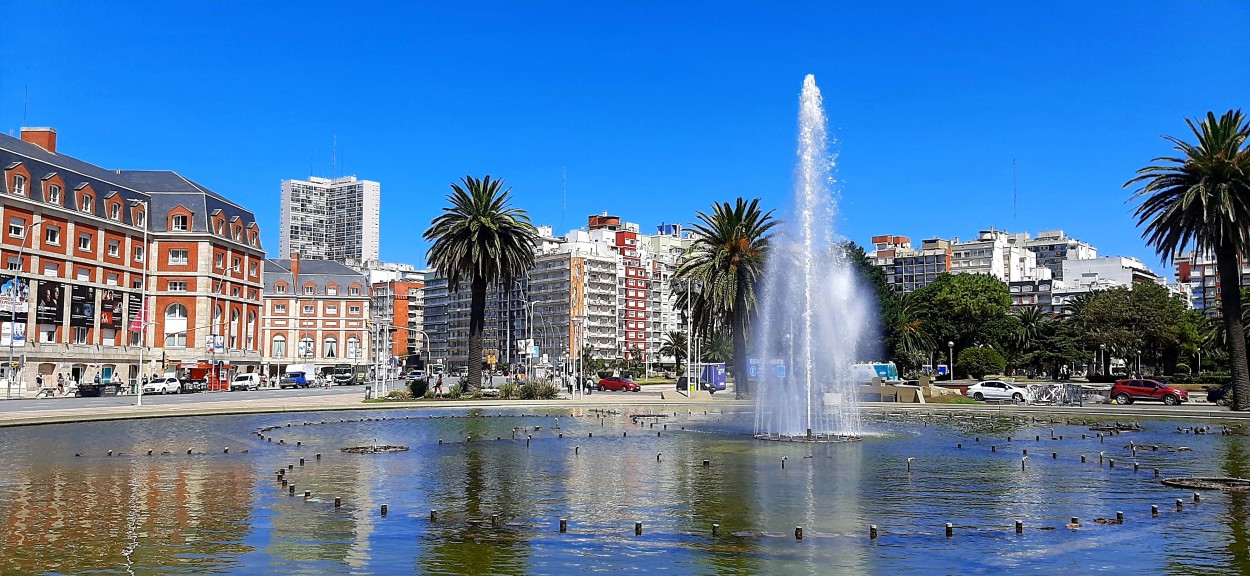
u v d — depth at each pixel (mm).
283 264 168500
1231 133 52562
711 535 16172
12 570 13344
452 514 18281
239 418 50125
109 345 97312
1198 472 25250
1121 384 68562
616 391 92562
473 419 49875
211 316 109312
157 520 17516
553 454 30234
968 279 134250
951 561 14117
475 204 69375
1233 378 54938
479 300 71938
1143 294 126062
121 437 37031
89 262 95125
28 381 83688
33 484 22641
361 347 164250
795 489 21812
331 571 13367
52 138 102688
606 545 15281
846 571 13469
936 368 144125
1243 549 14945
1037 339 134625
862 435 38344
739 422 47500
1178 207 53125
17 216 86062
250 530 16531
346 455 29906
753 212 68875
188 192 111062
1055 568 13656
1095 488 22094
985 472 25250
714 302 68250
